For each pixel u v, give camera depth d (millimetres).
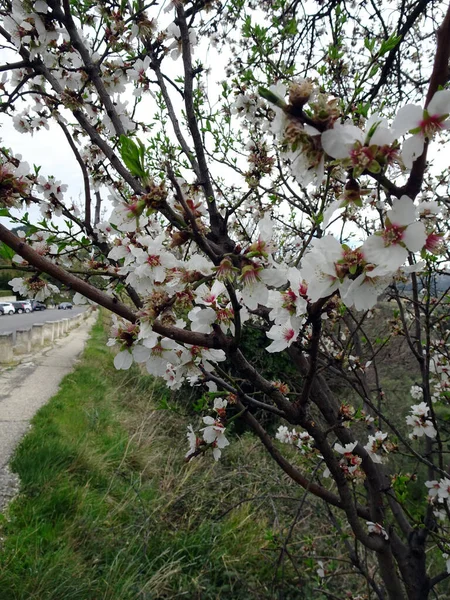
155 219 1594
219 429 1720
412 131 732
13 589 2941
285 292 1126
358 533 1683
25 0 1827
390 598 2018
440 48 786
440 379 3232
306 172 785
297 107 749
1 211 1140
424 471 4289
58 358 10539
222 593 3527
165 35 2379
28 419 5742
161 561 3676
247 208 3059
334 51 2318
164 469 5328
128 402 7688
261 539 4039
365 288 895
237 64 3156
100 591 3139
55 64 2152
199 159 2105
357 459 1912
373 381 5273
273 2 3367
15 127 2621
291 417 1320
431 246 1001
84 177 2135
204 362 1482
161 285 1109
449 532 2504
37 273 1131
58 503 3934
